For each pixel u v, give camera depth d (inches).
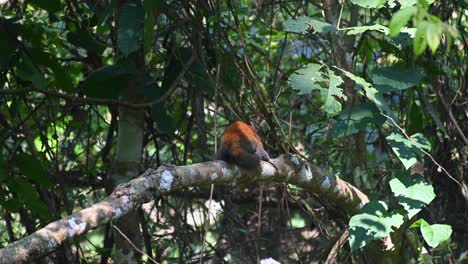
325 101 344.8
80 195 424.2
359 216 350.0
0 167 391.2
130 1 388.8
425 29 197.9
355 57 439.8
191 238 455.8
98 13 414.6
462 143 456.4
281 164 354.3
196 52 404.5
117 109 448.5
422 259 381.7
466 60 470.0
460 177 458.6
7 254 248.2
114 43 423.2
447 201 475.2
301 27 364.5
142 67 415.2
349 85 394.6
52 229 262.2
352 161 409.4
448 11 441.4
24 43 418.9
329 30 364.2
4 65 396.2
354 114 363.6
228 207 467.2
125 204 286.4
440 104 453.7
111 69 402.9
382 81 369.4
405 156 350.0
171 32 414.0
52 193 433.7
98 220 275.3
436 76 434.0
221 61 406.9
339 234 384.5
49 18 436.1
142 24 381.4
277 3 465.1
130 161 421.7
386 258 386.9
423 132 467.5
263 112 402.6
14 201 397.1
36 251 254.5
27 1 420.8
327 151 434.0
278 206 468.4
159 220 458.9
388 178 436.1
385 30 361.4
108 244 459.8
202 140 450.3
